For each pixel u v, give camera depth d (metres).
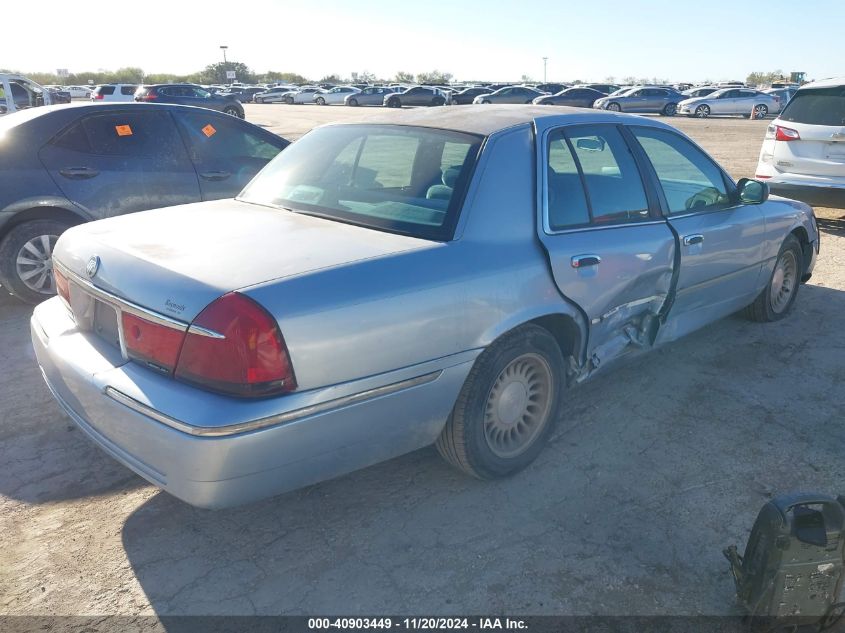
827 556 2.31
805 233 5.41
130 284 2.53
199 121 6.30
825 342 5.07
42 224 5.48
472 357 2.85
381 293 2.54
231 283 2.37
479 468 3.12
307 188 3.45
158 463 2.38
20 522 2.97
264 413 2.29
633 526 2.98
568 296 3.21
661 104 36.38
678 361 4.70
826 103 8.14
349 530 2.94
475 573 2.69
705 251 4.10
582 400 4.13
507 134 3.21
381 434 2.66
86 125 5.71
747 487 3.28
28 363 4.58
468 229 2.91
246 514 3.04
